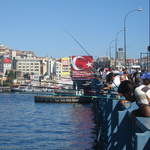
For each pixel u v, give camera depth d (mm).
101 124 25609
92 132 35750
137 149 4664
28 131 36656
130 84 7355
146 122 5250
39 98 93625
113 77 12914
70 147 26672
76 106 80312
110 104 13656
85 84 77688
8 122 46562
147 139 4641
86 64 77188
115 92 14344
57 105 84250
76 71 78125
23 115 58656
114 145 10555
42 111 67312
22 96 142625
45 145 27625
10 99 120312
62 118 52625
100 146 23047
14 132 35656
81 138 31391
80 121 47469
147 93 6758
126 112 7801
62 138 31438
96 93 23594
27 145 27562
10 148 26172
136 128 6031
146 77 8844
